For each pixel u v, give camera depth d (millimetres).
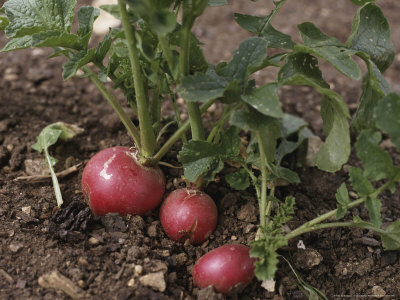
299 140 351
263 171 287
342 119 291
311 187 350
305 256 301
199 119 288
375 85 282
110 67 296
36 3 301
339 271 304
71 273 275
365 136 255
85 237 294
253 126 267
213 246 305
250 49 273
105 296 269
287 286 293
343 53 288
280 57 300
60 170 350
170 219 298
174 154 344
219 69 286
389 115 251
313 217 330
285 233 310
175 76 271
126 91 310
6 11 299
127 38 261
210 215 299
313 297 287
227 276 273
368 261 308
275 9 312
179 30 279
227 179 308
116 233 296
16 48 295
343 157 295
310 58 303
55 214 305
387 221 333
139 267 278
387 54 312
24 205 318
